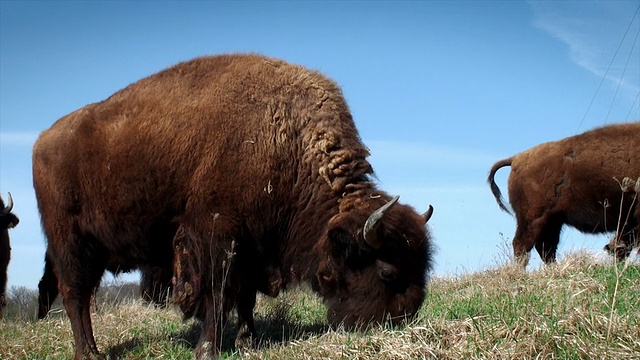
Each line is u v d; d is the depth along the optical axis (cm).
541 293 639
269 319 784
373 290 613
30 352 711
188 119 647
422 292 620
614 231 1234
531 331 486
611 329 470
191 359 654
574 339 464
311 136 647
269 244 655
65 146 702
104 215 680
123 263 758
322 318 793
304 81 668
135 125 669
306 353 530
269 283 673
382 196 643
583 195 1240
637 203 1180
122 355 687
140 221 664
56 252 710
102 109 705
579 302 561
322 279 634
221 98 649
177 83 677
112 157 671
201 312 627
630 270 718
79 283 705
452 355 475
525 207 1309
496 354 464
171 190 645
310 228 643
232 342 713
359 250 612
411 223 620
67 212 700
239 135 635
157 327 787
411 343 497
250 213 632
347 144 657
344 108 679
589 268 775
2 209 1155
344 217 616
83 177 688
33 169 735
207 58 696
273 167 636
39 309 995
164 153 645
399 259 613
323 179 641
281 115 646
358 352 502
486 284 855
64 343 736
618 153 1210
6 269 1146
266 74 665
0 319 934
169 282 906
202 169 631
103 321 833
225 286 625
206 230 625
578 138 1270
